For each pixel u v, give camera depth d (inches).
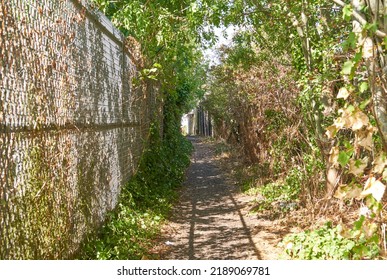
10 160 116.9
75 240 173.2
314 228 230.8
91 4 216.4
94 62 220.8
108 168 242.4
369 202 113.3
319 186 274.7
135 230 234.4
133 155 333.7
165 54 361.1
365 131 117.2
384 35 130.4
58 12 163.6
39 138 136.9
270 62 335.0
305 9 263.6
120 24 313.1
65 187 159.6
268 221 273.4
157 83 441.7
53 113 151.3
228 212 307.9
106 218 229.1
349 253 178.4
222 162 616.1
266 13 300.8
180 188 415.2
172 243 231.3
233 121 556.7
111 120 258.5
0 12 114.3
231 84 509.0
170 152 501.7
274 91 306.8
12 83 119.6
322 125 267.1
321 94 244.7
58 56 160.7
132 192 295.3
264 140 413.4
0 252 109.3
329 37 244.1
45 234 139.5
